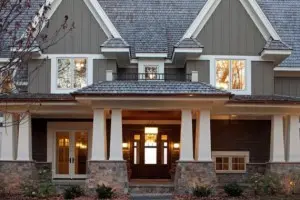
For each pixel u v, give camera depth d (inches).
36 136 1168.2
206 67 1146.7
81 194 948.6
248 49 1151.6
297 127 1056.8
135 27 1229.1
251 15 1154.0
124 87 995.3
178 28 1242.6
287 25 1310.3
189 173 973.2
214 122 1192.2
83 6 1139.3
